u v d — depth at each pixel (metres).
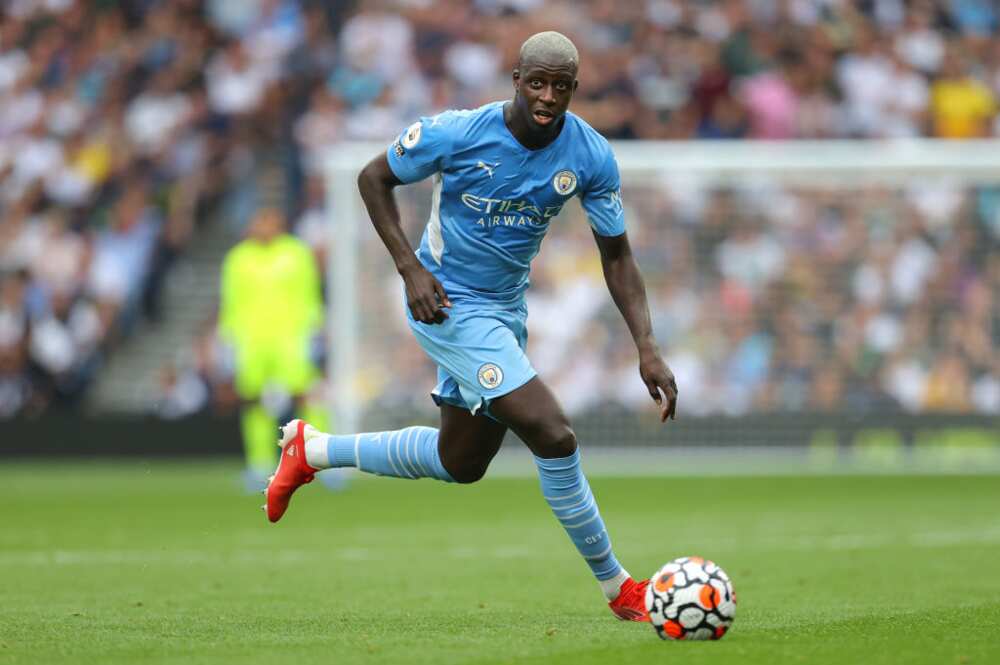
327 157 67.56
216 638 19.27
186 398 67.00
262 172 75.06
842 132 75.88
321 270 70.12
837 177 65.31
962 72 78.75
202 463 65.06
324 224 71.75
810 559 31.36
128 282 71.19
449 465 21.58
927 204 66.06
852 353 65.50
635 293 20.92
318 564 30.61
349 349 59.72
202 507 45.97
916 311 65.75
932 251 66.06
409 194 62.81
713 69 74.75
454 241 20.77
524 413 19.84
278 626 20.70
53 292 69.94
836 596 24.69
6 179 74.06
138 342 71.69
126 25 77.56
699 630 18.25
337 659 17.19
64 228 71.88
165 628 20.42
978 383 65.38
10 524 40.47
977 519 41.84
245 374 51.50
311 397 64.81
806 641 18.20
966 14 80.31
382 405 62.97
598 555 20.44
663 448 64.69
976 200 66.06
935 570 29.09
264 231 51.53
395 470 21.94
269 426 51.97
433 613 22.44
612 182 20.72
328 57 76.50
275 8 77.19
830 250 65.94
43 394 68.31
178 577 28.06
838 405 65.38
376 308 63.09
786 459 64.69
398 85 75.69
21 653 17.75
